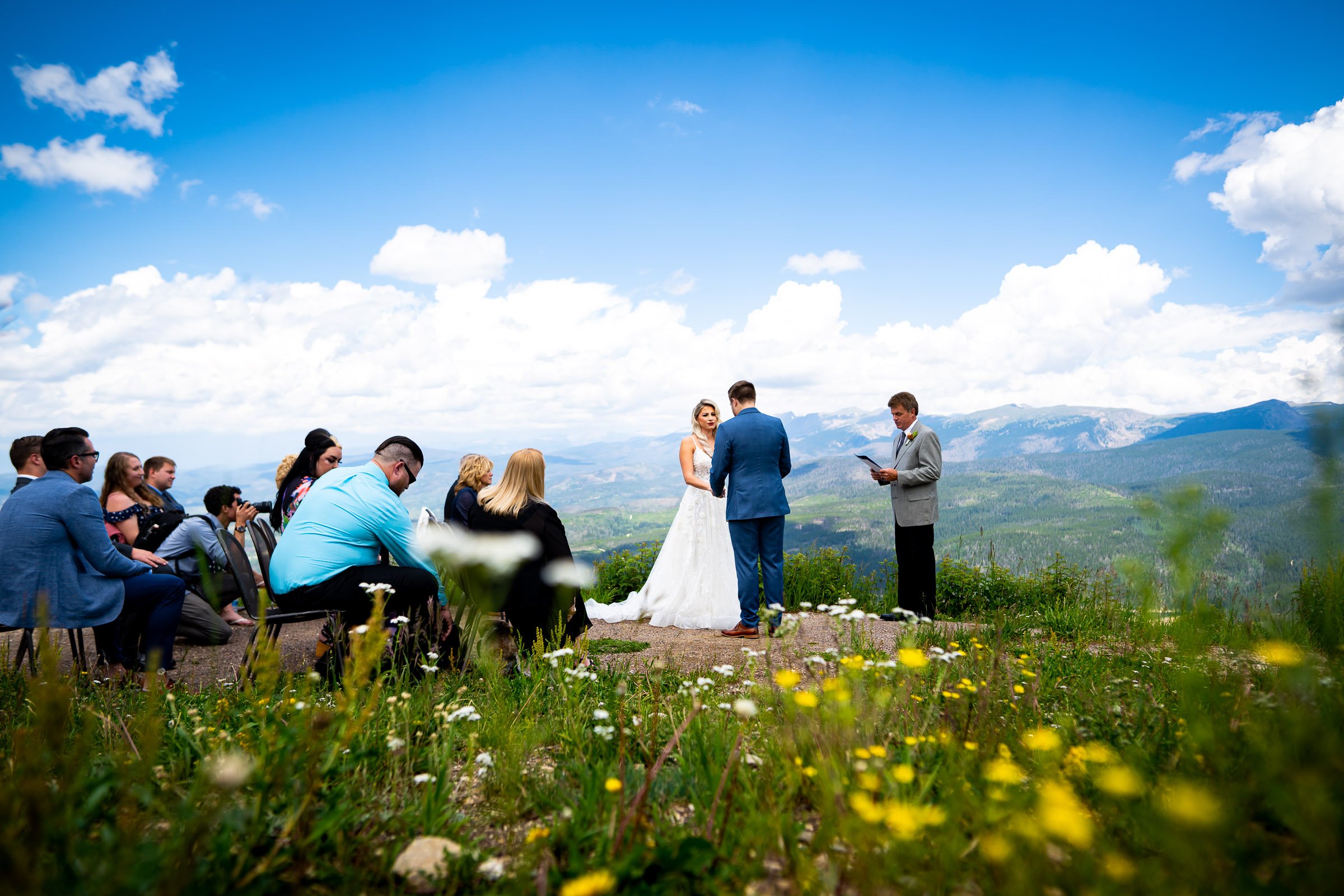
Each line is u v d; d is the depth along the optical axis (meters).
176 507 7.07
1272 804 1.55
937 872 1.47
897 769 1.78
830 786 1.75
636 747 2.62
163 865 1.43
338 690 3.13
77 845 1.49
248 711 2.70
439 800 2.13
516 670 3.79
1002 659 3.47
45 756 1.50
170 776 2.09
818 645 4.98
